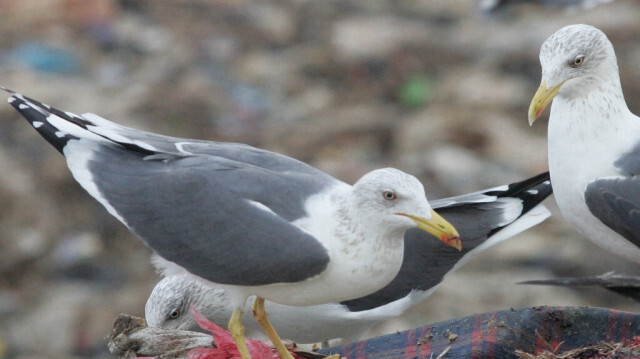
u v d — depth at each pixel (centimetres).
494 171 1590
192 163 681
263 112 1770
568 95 730
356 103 1809
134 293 1368
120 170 683
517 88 1814
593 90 726
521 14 2039
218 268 653
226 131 1698
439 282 859
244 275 646
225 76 1864
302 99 1827
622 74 1839
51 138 697
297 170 694
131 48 1911
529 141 1667
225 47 1948
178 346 702
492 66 1898
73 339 1309
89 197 1518
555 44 726
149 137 708
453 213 847
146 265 1426
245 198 658
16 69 1794
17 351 1300
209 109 1736
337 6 2130
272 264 636
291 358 684
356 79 1881
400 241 634
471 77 1847
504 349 658
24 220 1464
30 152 1580
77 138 695
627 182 715
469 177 1573
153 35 1958
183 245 660
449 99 1792
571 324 682
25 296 1381
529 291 1343
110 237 1473
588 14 2009
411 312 1292
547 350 670
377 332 1245
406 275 851
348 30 1995
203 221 657
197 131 1692
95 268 1416
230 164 680
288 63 1938
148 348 701
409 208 616
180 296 820
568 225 1468
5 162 1531
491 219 840
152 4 2067
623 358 643
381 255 629
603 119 726
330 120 1747
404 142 1684
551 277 1377
